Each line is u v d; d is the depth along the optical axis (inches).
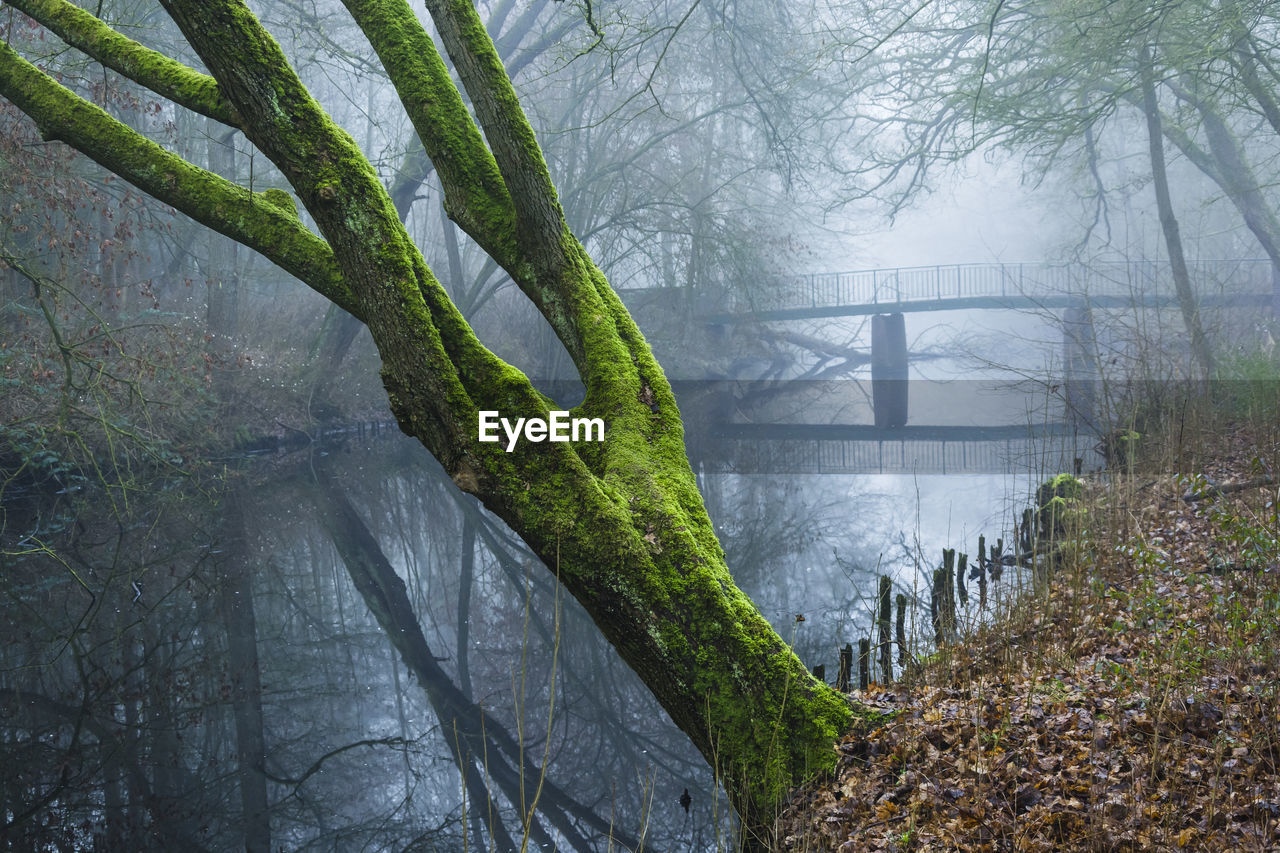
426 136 193.9
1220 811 138.9
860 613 351.9
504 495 171.3
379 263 166.2
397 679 338.3
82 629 370.3
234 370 730.8
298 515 571.5
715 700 169.8
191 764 269.6
